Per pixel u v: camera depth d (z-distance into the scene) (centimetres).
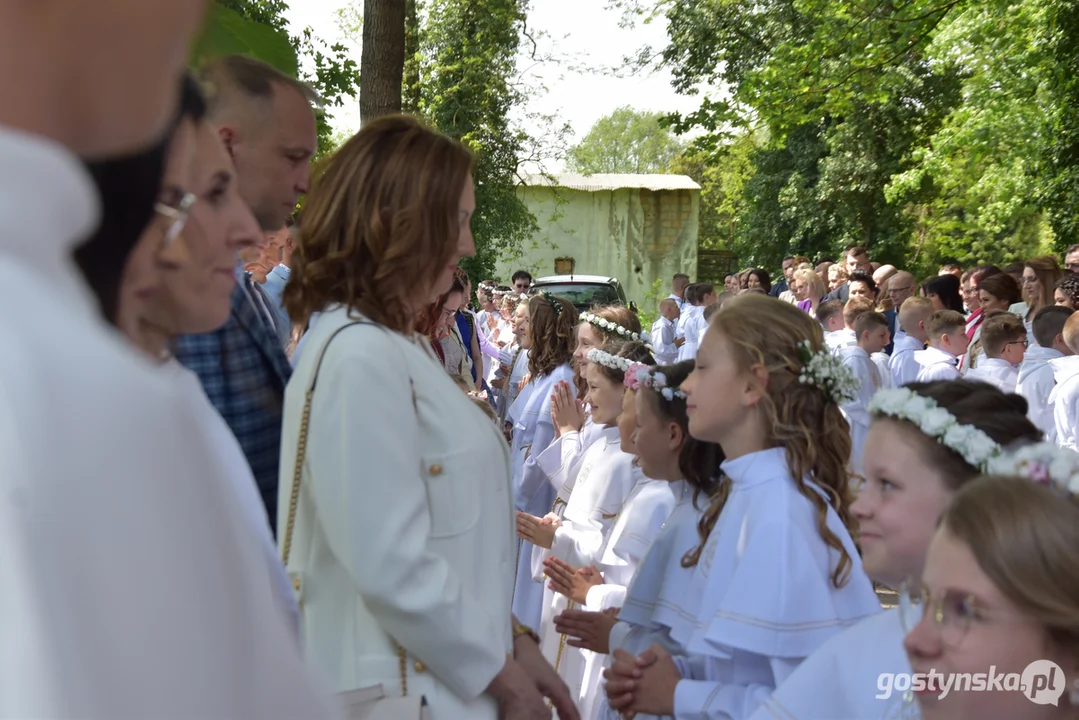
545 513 491
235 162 224
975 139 1850
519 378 849
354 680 184
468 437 196
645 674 230
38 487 38
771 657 208
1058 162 1530
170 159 72
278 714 51
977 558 136
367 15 608
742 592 213
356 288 199
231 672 46
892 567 182
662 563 271
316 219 202
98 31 45
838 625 211
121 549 41
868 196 2608
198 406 94
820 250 2727
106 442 41
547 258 2902
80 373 41
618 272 2945
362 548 178
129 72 46
